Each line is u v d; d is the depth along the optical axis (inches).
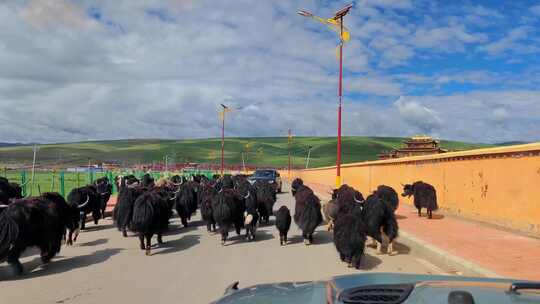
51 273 335.0
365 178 1368.1
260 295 103.3
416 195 641.6
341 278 110.3
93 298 266.7
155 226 409.4
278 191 1482.5
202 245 457.7
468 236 465.1
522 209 502.9
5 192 545.3
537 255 362.9
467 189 641.6
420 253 411.5
